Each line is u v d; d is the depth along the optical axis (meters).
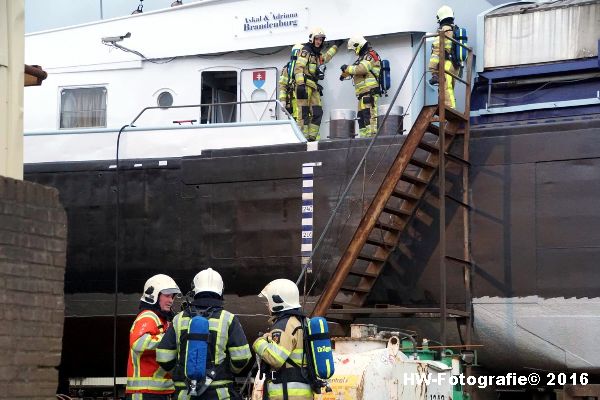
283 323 7.56
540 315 11.95
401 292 12.79
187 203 14.17
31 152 15.27
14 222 5.84
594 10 13.33
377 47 15.14
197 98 16.02
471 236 12.46
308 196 13.40
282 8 15.49
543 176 12.12
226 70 15.90
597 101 12.93
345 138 13.82
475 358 12.14
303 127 14.84
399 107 13.76
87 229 14.76
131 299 14.46
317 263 13.22
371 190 13.07
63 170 15.00
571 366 11.86
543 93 13.50
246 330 13.76
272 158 13.68
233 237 13.79
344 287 12.55
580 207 11.86
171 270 14.18
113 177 14.71
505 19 13.94
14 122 6.41
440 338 11.68
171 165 14.34
